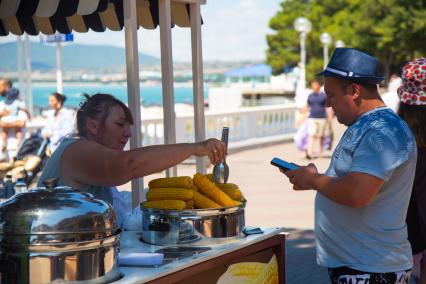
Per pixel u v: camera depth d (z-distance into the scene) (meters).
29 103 21.25
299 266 7.13
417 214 4.19
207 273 3.39
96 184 3.48
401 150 3.28
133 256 3.09
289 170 3.49
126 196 4.64
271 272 3.91
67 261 2.67
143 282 2.89
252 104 61.00
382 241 3.35
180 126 16.16
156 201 3.58
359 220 3.37
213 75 112.50
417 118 4.23
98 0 3.82
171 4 5.01
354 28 53.75
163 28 4.64
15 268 2.68
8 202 2.77
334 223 3.43
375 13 51.50
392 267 3.36
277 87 71.12
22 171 5.91
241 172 15.18
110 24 5.21
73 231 2.67
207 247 3.48
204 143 3.47
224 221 3.58
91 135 3.72
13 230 2.68
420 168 4.19
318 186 3.36
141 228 3.94
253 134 20.20
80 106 3.80
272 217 9.85
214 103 36.84
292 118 22.53
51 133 11.96
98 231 2.74
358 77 3.36
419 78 4.22
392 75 12.40
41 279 2.66
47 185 2.95
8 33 5.36
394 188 3.35
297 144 17.11
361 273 3.36
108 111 3.71
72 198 2.79
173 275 3.07
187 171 12.55
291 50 66.44
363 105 3.42
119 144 3.76
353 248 3.39
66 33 5.37
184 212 3.50
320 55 62.69
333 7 61.88
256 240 3.69
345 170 3.37
